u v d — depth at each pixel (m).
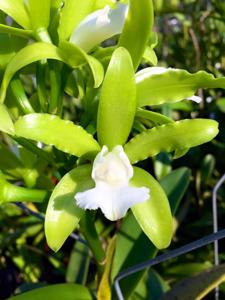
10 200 0.11
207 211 0.21
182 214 0.20
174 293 0.12
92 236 0.13
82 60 0.10
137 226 0.15
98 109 0.10
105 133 0.11
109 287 0.13
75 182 0.11
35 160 0.13
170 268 0.19
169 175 0.16
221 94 0.24
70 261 0.18
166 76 0.10
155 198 0.11
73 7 0.11
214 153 0.22
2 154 0.12
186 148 0.11
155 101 0.11
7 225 0.23
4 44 0.11
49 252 0.22
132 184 0.11
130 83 0.10
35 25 0.11
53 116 0.10
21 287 0.18
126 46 0.10
